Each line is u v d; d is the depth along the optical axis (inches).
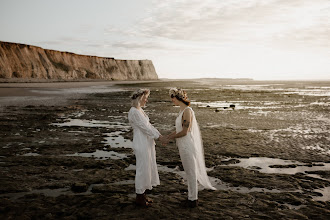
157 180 159.2
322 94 1539.1
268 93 1646.2
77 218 136.1
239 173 215.5
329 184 191.2
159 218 135.1
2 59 2871.6
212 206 150.5
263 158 265.1
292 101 1053.8
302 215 139.4
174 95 148.8
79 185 180.1
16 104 846.5
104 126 467.8
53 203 153.8
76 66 4185.5
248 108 784.9
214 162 250.8
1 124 468.4
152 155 155.4
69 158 257.8
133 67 5949.8
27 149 297.3
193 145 148.5
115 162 246.2
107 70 4987.7
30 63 3211.1
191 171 147.3
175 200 159.6
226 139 357.1
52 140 347.3
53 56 3828.7
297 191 178.2
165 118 567.5
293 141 343.6
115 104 896.3
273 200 161.8
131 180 199.2
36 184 188.4
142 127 145.9
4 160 250.1
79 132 408.2
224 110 727.7
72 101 991.6
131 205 150.3
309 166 238.4
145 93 154.5
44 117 560.7
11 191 174.9
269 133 401.1
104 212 141.5
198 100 1108.5
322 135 384.5
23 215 137.8
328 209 148.2
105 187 181.0
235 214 140.1
